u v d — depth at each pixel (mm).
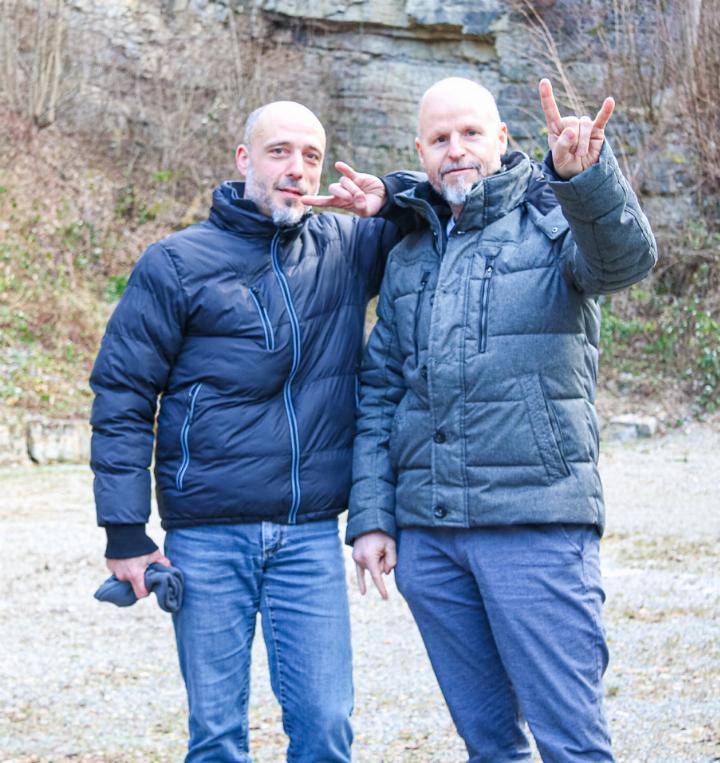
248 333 3104
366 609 6602
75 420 13742
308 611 3088
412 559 3080
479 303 2951
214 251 3129
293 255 3207
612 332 16062
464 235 3043
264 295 3133
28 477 12180
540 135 19797
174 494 3115
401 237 3377
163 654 5746
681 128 17453
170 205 19375
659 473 11672
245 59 20688
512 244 2986
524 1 19484
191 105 20094
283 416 3119
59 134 19406
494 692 3084
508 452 2900
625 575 7246
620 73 18016
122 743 4387
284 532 3111
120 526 3074
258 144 3170
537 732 2875
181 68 20156
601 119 2609
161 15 20469
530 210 3016
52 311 16078
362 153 21094
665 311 16266
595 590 2943
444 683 3094
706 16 17188
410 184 3316
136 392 3115
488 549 2930
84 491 11352
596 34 18766
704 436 13867
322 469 3156
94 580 7500
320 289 3215
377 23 20859
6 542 8750
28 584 7379
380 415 3209
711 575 7219
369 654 5648
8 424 13156
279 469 3092
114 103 19906
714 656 5383
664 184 17453
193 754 3092
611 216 2660
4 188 18016
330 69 21125
